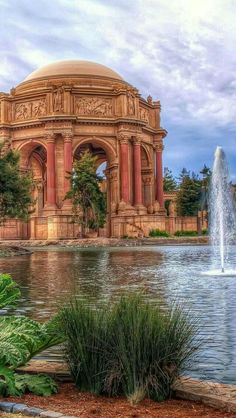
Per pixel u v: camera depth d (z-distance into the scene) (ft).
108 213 271.49
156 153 293.23
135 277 62.64
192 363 21.59
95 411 16.20
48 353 24.76
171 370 18.01
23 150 266.36
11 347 17.62
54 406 16.87
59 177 252.83
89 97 260.62
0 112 268.41
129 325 18.24
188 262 91.66
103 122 259.39
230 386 18.21
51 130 251.60
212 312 34.91
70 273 69.77
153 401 17.47
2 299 21.38
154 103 297.53
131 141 266.16
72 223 232.73
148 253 129.70
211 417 15.69
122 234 248.11
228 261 94.02
